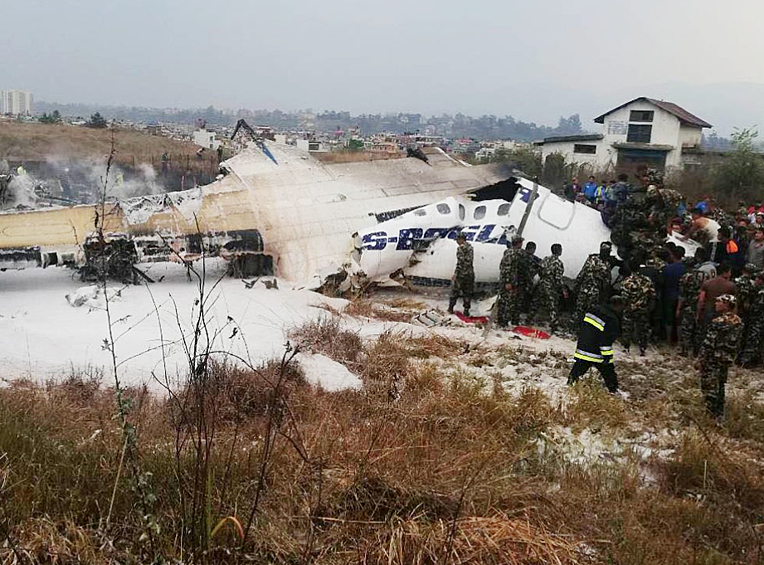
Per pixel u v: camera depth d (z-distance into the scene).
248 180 15.11
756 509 6.25
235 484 4.96
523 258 12.27
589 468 6.62
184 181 34.69
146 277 13.22
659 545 5.23
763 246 13.17
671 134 41.72
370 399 8.01
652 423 8.30
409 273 14.06
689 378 10.17
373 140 79.56
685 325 11.38
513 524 4.79
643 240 12.44
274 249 14.03
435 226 13.88
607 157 43.31
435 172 17.22
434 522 4.84
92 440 5.58
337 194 15.44
